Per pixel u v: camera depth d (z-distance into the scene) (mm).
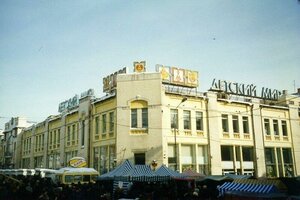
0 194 21781
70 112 42250
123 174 21844
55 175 30328
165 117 31625
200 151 33500
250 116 38188
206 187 21844
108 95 35438
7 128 69875
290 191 17234
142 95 31719
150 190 22469
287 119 41688
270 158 38844
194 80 36125
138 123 31312
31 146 56062
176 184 23859
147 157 30156
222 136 35125
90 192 22266
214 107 35156
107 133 34219
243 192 17719
